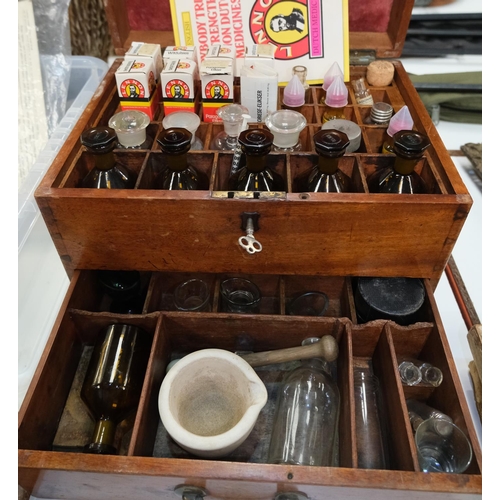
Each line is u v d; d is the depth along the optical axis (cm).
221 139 72
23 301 79
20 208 83
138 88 72
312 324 64
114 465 49
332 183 63
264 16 79
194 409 62
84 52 119
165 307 75
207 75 71
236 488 51
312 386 63
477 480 48
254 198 57
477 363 67
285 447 59
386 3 86
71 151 66
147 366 59
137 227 61
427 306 66
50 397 61
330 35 81
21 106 92
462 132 114
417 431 56
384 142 76
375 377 67
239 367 58
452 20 122
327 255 64
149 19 90
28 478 52
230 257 65
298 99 76
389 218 59
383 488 48
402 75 83
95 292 73
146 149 70
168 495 55
